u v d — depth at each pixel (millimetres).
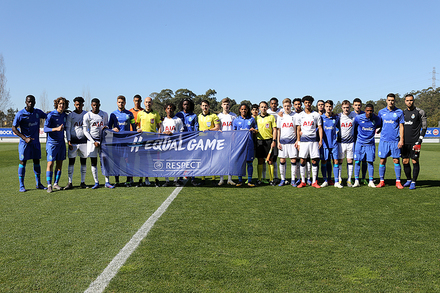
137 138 6336
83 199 5176
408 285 2293
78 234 3389
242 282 2324
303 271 2512
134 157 6344
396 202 4938
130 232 3447
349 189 6125
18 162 11562
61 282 2326
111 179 7531
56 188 6137
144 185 6590
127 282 2320
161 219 3947
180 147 6371
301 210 4430
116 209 4473
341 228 3607
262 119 6742
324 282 2332
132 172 6340
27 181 7242
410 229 3570
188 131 6707
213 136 6367
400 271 2516
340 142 6352
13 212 4332
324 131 6430
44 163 11273
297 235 3365
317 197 5340
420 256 2814
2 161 11914
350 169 6445
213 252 2893
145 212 4301
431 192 5734
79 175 8352
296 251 2922
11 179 7551
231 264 2637
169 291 2191
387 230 3533
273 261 2701
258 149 6816
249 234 3393
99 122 6234
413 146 6059
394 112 6160
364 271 2518
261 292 2182
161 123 6859
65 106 6105
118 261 2689
